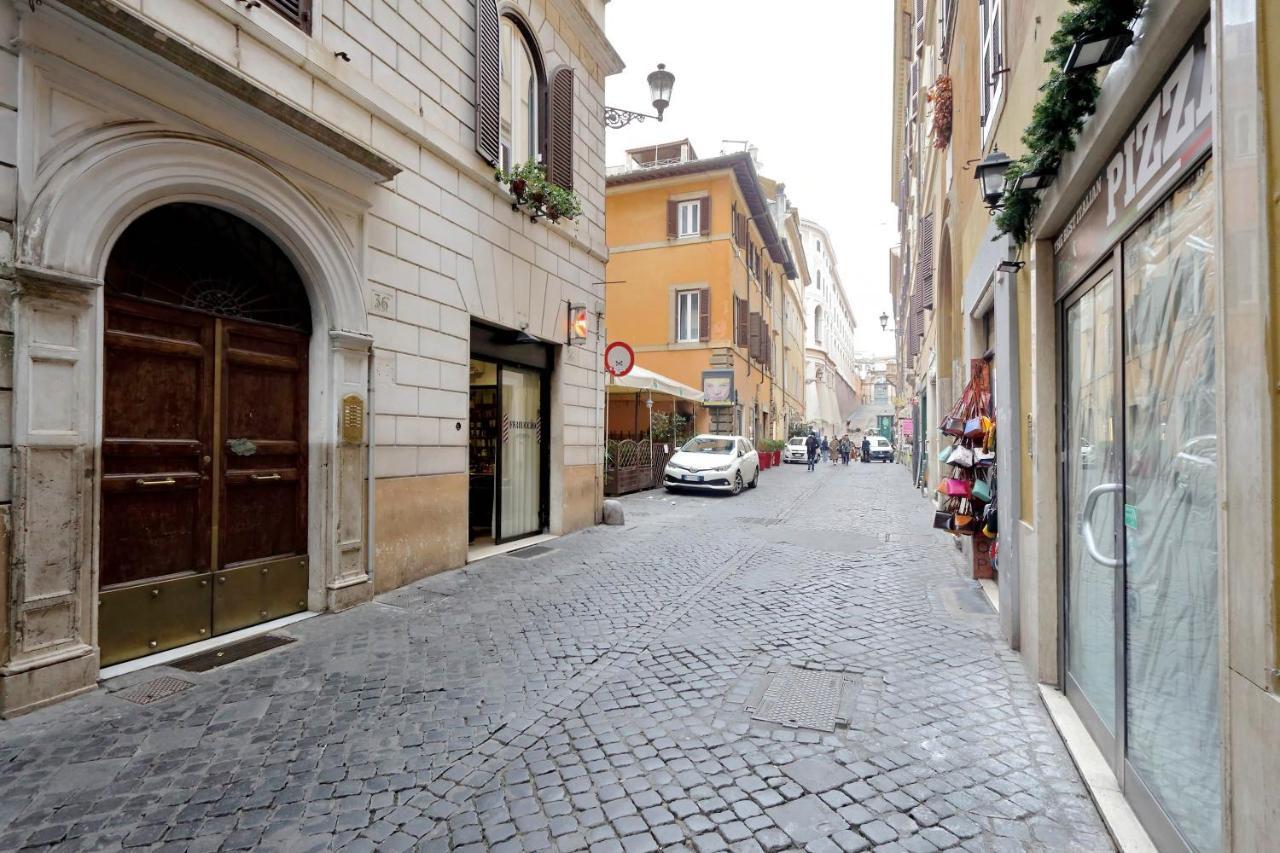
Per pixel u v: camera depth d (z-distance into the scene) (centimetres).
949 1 836
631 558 768
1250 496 151
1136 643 258
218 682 390
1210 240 196
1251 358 148
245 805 268
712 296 2197
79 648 365
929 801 270
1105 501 297
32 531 343
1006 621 470
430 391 658
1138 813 247
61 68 354
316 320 537
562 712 356
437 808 268
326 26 537
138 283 419
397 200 612
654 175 2230
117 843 243
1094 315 315
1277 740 141
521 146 857
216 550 465
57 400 353
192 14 429
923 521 1097
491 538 857
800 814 262
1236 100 152
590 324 1016
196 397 453
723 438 1680
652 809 266
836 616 534
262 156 470
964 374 696
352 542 557
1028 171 338
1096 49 225
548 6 893
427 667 420
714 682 398
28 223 341
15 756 301
